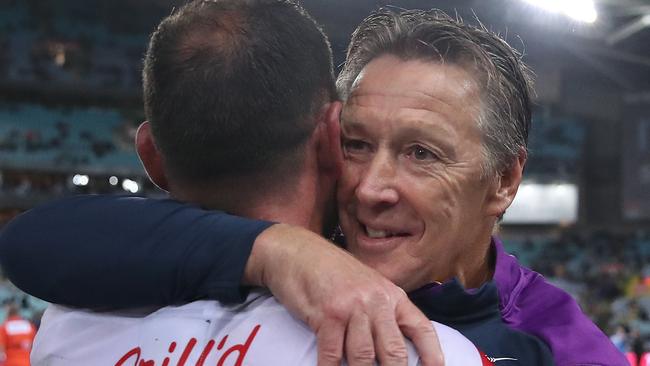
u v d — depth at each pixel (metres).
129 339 0.99
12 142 18.53
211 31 0.97
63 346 1.04
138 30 20.17
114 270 0.98
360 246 1.14
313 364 0.86
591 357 1.12
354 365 0.82
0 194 17.55
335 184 1.13
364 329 0.83
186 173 1.02
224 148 0.97
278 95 0.97
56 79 18.94
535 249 20.67
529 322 1.21
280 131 0.98
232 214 1.03
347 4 16.12
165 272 0.96
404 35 1.13
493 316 1.16
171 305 0.99
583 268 19.62
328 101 1.03
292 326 0.90
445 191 1.09
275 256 0.91
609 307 16.50
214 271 0.94
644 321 16.06
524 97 1.23
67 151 18.94
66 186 19.05
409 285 1.14
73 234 1.03
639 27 16.70
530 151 1.27
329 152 1.03
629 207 19.92
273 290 0.91
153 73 1.00
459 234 1.14
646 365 11.11
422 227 1.11
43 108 19.23
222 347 0.91
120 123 19.72
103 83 19.31
